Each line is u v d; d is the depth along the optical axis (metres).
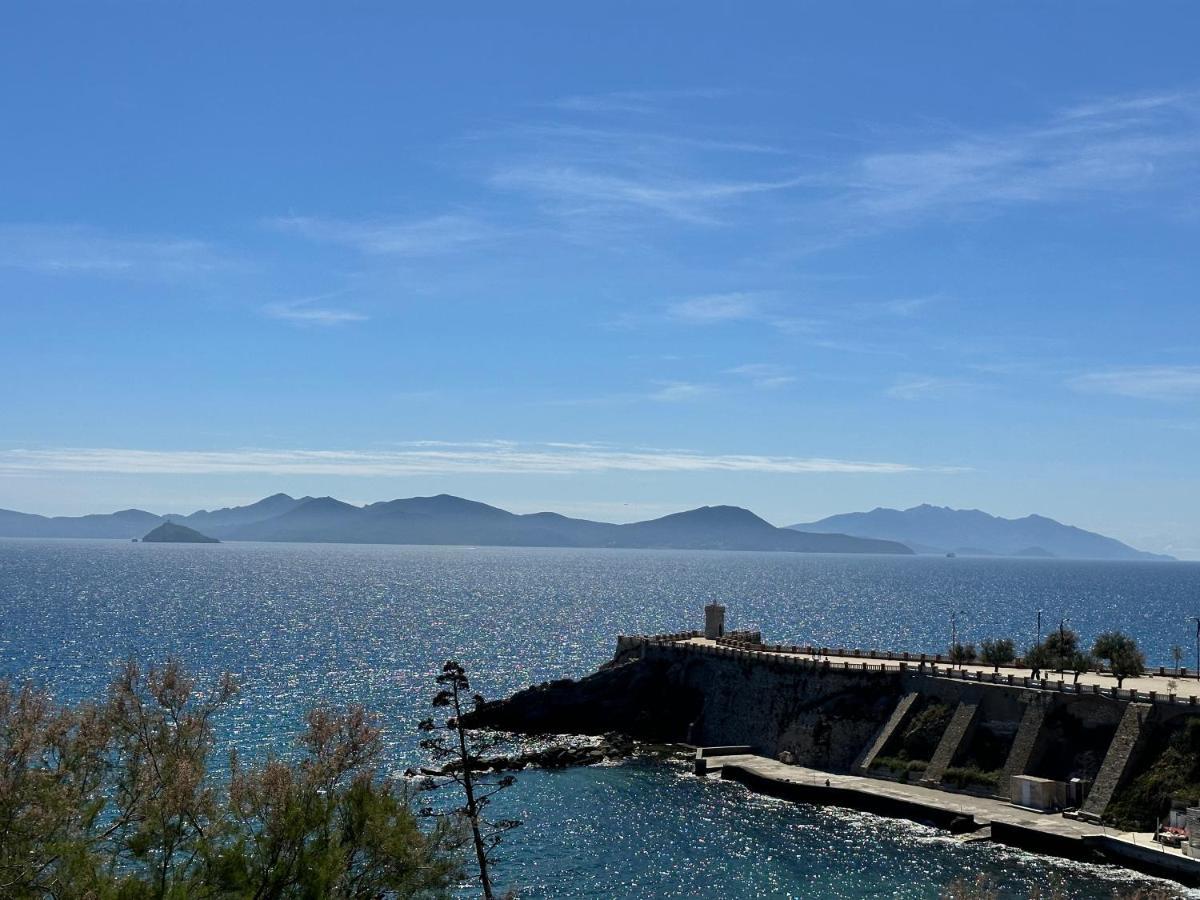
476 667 195.25
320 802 35.78
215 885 33.50
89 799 36.81
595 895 74.88
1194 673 115.81
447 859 39.91
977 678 108.19
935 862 82.12
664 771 113.88
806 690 119.94
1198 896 73.94
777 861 82.62
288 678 172.00
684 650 138.88
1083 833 84.56
